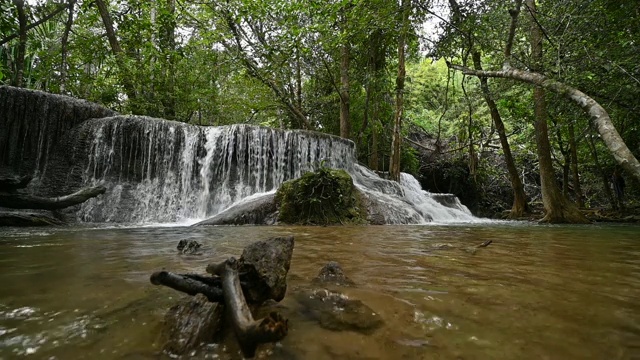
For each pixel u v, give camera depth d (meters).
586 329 1.12
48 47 14.28
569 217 9.19
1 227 5.29
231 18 12.32
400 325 1.14
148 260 2.29
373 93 14.38
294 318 1.18
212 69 13.79
